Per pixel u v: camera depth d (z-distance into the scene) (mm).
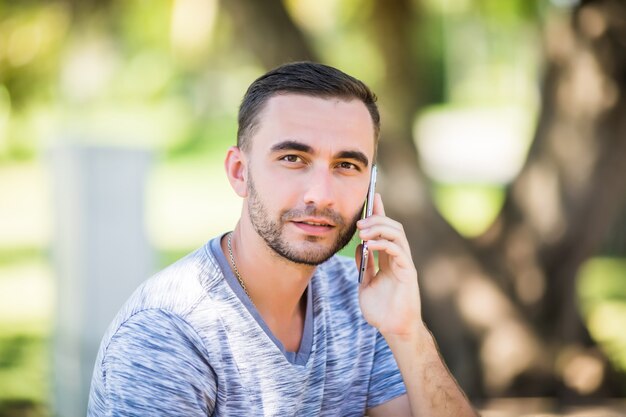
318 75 1639
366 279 1880
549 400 4059
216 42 5711
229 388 1624
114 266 4070
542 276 4387
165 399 1561
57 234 4293
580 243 4359
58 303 4293
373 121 1694
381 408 1930
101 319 4039
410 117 4680
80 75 6250
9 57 5594
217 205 13086
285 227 1617
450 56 19719
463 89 20953
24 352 5762
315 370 1765
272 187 1614
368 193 1821
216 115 17578
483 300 4406
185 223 11562
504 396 4363
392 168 4523
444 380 1850
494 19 7523
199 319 1609
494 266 4453
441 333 4457
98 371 1622
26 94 5844
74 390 4082
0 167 16422
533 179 4387
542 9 5781
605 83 4133
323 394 1813
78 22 5789
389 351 1938
